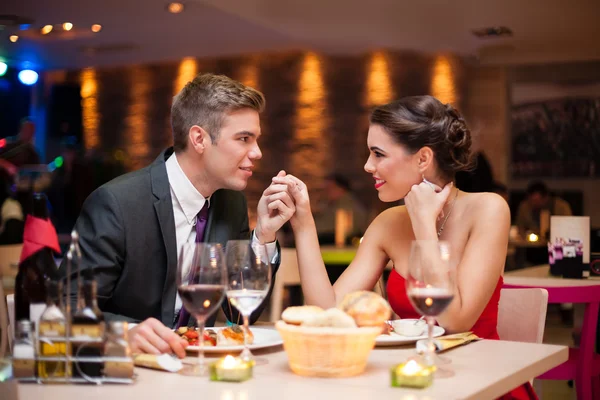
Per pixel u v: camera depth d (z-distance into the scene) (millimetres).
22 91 10914
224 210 2309
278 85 9914
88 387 1310
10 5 7461
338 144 9836
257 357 1559
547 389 4320
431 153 2133
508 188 9898
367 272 2318
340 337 1350
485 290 1960
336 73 9773
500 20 7898
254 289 1475
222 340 1609
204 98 2137
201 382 1340
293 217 2178
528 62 9617
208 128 2139
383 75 9664
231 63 10055
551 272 3648
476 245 2051
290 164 9961
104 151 10805
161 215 2096
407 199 2002
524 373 1454
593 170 9602
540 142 9781
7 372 1397
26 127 9992
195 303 1420
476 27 8219
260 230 2176
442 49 9320
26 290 1442
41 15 7887
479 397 1268
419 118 2123
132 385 1320
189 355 1573
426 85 9695
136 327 1545
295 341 1370
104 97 10820
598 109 9562
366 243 2361
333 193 7660
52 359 1341
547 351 1619
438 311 1410
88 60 10328
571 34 8445
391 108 2156
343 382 1333
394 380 1294
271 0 7293
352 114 9781
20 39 9078
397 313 2219
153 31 8586
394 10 7590
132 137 10703
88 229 2055
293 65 9828
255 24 8219
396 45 9195
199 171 2182
